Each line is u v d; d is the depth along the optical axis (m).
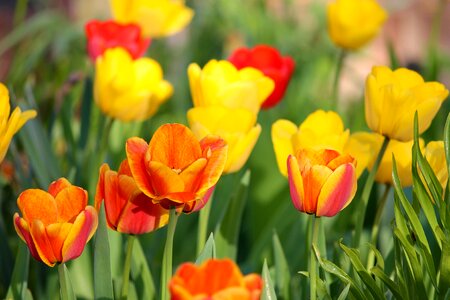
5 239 2.15
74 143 2.41
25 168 2.38
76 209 1.80
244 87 1.99
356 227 1.97
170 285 1.63
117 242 2.11
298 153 1.84
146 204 1.83
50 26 3.23
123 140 2.45
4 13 4.63
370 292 1.88
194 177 1.77
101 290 1.88
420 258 1.94
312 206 1.84
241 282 1.64
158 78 2.22
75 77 2.50
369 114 1.95
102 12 4.46
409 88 1.92
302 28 3.87
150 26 2.49
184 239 2.40
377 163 1.95
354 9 2.50
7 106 1.85
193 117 1.94
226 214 2.11
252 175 2.48
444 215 1.83
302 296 2.01
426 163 1.84
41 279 2.17
